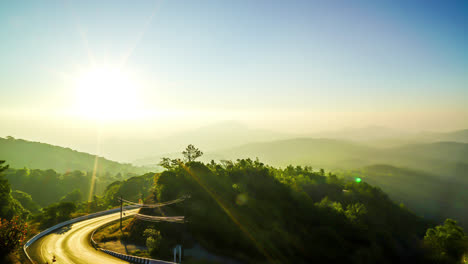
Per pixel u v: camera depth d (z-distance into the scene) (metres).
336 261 50.22
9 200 82.75
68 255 47.91
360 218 67.56
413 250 67.06
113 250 50.09
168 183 67.62
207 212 57.66
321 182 106.62
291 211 64.12
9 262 36.84
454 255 65.62
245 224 54.56
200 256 45.88
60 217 82.00
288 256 47.94
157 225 56.97
